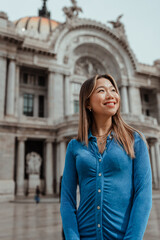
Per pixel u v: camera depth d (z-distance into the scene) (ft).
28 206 77.82
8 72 124.16
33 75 147.33
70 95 150.92
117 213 7.11
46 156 124.88
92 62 168.55
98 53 166.20
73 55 158.20
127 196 7.30
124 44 164.76
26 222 45.32
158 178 125.29
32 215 55.06
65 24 149.89
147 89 177.58
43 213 58.39
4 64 122.93
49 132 126.41
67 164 8.67
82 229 7.41
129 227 6.70
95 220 7.19
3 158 111.75
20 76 143.02
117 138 7.95
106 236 7.00
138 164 7.57
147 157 7.75
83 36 156.97
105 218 7.09
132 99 159.22
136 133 8.25
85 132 8.45
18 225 42.24
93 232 7.15
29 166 121.60
